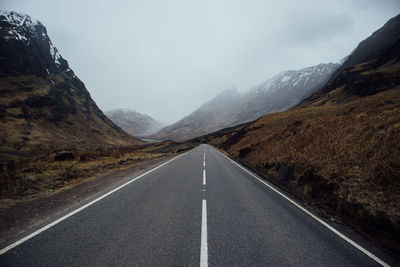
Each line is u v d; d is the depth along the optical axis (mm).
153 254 2975
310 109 52469
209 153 27438
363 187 5824
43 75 157375
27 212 4445
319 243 3615
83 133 129500
